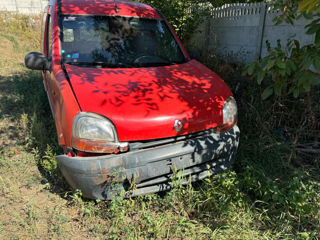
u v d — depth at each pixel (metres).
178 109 2.64
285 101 4.38
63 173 2.58
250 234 2.46
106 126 2.42
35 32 13.15
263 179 3.10
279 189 2.99
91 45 3.52
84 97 2.59
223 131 2.90
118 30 3.75
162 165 2.55
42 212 2.70
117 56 3.50
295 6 3.49
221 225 2.55
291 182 2.84
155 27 4.03
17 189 2.98
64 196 2.93
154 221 2.51
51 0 4.64
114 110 2.49
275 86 3.35
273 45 6.25
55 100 3.04
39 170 3.37
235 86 5.23
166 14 7.30
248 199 2.92
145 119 2.48
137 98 2.65
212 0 8.13
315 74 3.01
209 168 2.84
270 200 2.93
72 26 3.64
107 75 3.04
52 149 3.46
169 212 2.71
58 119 2.76
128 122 2.44
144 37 3.83
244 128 4.14
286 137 4.07
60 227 2.46
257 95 4.62
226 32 8.09
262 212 2.73
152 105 2.60
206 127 2.74
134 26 3.88
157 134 2.50
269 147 3.72
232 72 6.07
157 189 2.66
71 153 2.56
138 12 4.08
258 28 6.62
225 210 2.69
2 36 12.09
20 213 2.67
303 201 2.72
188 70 3.47
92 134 2.41
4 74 7.89
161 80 3.07
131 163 2.43
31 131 4.07
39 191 3.00
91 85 2.78
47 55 4.18
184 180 2.75
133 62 3.49
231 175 3.10
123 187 2.53
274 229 2.56
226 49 8.13
